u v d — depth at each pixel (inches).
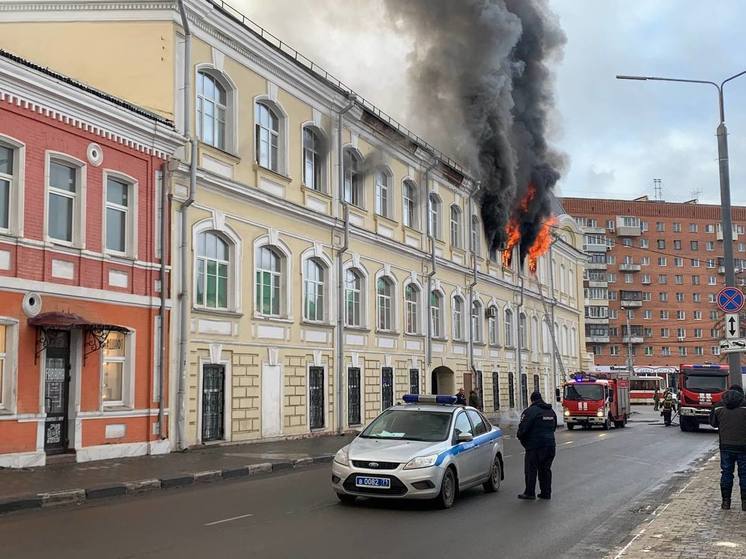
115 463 672.4
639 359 4279.0
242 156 927.7
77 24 856.9
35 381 634.8
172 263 799.1
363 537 374.6
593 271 4259.4
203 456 752.3
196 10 850.8
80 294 681.0
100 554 329.7
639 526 390.0
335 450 839.7
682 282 4387.3
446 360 1469.0
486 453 532.7
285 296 1002.7
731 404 439.2
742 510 428.5
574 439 1146.0
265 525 404.5
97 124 712.4
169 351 786.2
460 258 1555.1
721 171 692.7
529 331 1967.3
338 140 1132.5
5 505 455.2
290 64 1010.1
